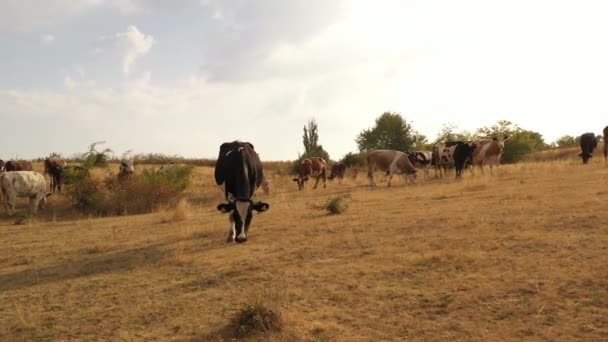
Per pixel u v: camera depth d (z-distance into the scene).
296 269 7.55
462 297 5.77
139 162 46.91
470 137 40.88
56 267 9.28
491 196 13.89
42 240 12.84
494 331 4.88
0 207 22.34
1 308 6.96
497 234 8.54
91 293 7.35
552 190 13.81
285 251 8.84
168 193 21.66
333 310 5.75
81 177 22.17
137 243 11.08
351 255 8.12
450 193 16.14
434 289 6.13
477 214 10.72
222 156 11.24
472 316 5.27
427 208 12.65
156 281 7.68
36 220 19.16
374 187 24.02
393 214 12.09
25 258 10.30
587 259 6.64
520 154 39.81
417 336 4.93
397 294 6.09
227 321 5.66
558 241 7.62
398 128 59.47
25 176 20.77
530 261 6.80
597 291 5.55
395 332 5.06
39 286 7.95
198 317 5.92
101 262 9.37
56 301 7.10
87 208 21.12
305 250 8.75
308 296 6.30
